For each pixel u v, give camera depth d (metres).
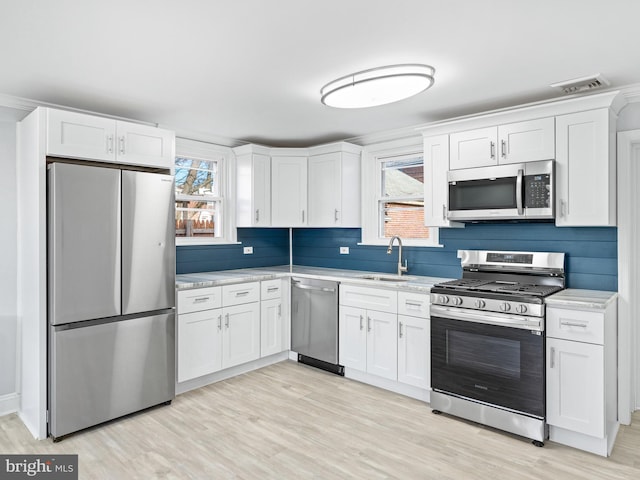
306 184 4.52
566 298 2.61
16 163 3.09
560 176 2.87
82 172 2.76
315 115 3.57
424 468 2.36
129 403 2.99
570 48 2.26
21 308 3.06
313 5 1.82
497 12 1.89
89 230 2.80
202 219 4.39
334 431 2.80
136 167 3.26
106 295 2.88
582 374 2.51
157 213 3.14
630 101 2.90
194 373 3.48
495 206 3.10
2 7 1.81
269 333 4.12
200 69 2.54
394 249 4.22
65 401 2.70
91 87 2.84
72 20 1.94
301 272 4.35
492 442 2.66
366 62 2.44
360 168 4.46
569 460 2.45
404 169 4.25
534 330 2.63
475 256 3.58
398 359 3.41
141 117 3.60
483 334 2.85
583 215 2.79
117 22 1.96
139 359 3.05
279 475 2.29
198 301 3.52
